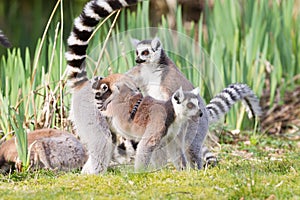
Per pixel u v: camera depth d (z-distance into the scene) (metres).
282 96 16.20
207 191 8.59
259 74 15.32
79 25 9.66
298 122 15.23
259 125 14.40
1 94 11.88
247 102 12.25
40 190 8.79
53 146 10.33
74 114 9.71
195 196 8.36
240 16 17.31
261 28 16.22
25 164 10.05
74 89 9.72
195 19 21.64
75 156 10.45
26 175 9.80
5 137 11.09
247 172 9.67
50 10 24.22
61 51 11.73
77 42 9.62
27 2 26.86
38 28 23.30
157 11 22.06
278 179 9.21
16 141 10.06
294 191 8.61
